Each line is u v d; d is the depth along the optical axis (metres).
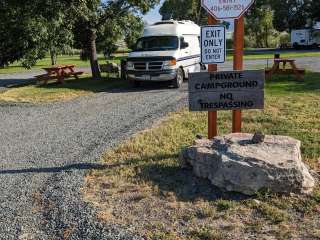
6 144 5.14
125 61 11.61
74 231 2.81
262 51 29.89
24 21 8.94
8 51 9.42
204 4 3.92
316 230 2.69
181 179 3.55
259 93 3.91
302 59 18.56
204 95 3.94
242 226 2.78
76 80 12.06
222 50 3.90
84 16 10.23
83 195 3.37
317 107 6.48
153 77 9.77
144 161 4.10
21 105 8.13
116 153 4.43
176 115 6.32
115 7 11.88
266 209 2.95
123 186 3.51
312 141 4.54
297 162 3.18
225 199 3.14
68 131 5.69
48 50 9.86
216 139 3.67
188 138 4.88
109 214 3.02
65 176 3.82
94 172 3.88
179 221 2.88
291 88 8.62
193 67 10.83
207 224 2.82
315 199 3.07
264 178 3.11
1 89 11.12
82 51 13.88
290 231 2.69
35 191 3.51
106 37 13.27
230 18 3.93
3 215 3.09
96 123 6.12
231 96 3.93
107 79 12.13
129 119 6.26
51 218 3.01
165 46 10.14
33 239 2.75
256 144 3.46
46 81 11.28
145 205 3.14
